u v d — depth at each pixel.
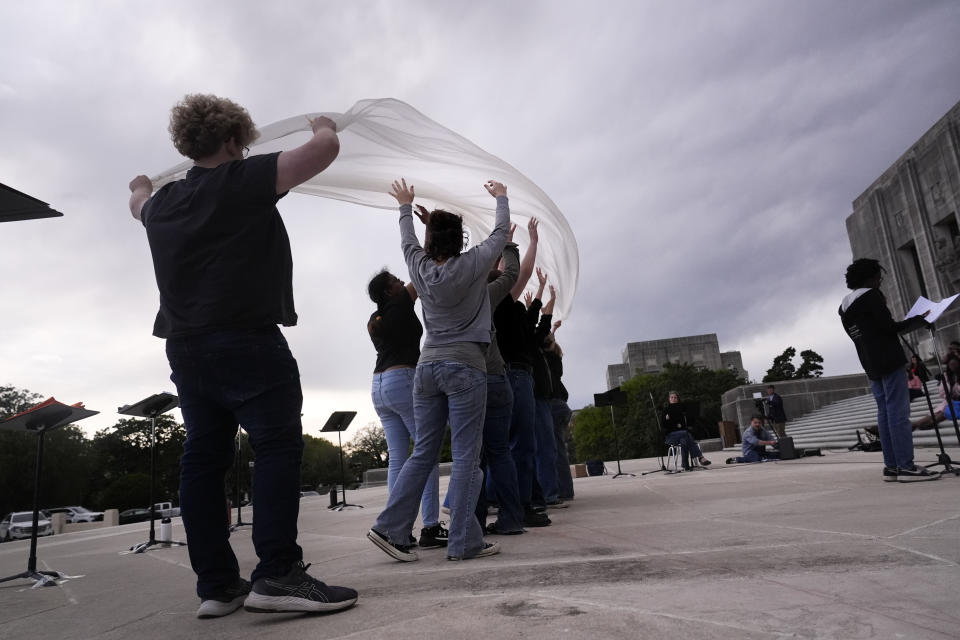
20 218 2.82
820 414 21.52
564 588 1.95
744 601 1.61
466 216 4.37
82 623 2.28
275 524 1.98
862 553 2.18
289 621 1.89
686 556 2.41
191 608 2.37
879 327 5.03
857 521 2.97
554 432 6.37
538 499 4.61
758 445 12.41
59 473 44.69
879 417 5.15
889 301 33.69
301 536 5.50
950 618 1.37
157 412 6.43
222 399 2.06
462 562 2.86
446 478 19.94
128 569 4.18
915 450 10.38
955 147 27.84
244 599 2.19
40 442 4.31
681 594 1.74
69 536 12.70
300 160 2.03
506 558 2.82
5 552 7.82
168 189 2.18
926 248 30.17
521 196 4.27
